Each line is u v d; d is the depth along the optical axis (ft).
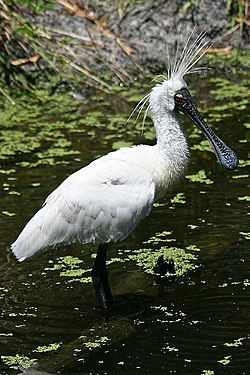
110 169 38.01
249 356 33.30
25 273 40.47
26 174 50.57
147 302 38.01
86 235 37.93
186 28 69.87
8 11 65.26
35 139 56.24
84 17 68.44
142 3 70.28
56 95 63.98
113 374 32.68
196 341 34.55
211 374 32.17
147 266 40.81
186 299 38.06
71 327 36.09
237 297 37.93
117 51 67.46
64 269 40.86
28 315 36.99
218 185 48.75
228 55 70.13
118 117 60.08
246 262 40.81
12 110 61.62
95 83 65.21
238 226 43.96
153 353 33.88
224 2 71.87
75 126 58.49
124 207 37.68
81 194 37.55
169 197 47.55
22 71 64.75
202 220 44.70
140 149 39.22
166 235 43.52
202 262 40.93
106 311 37.22
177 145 38.99
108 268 40.88
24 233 37.81
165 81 39.11
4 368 33.04
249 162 51.47
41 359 33.65
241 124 57.77
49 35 66.03
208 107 61.72
